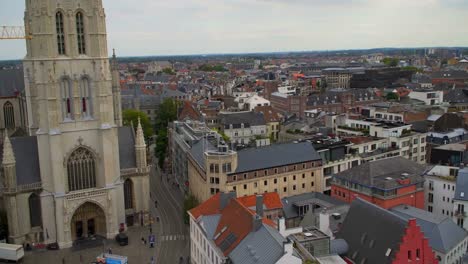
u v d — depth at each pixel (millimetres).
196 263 114562
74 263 124562
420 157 189125
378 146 177625
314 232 95938
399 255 86000
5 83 196625
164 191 182000
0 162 136125
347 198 134875
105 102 134875
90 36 131375
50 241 134250
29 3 126688
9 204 129000
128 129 152625
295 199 137125
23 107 190125
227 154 140875
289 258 79312
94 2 129750
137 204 147625
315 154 155750
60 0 126000
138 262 124250
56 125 129125
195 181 158000
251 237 90375
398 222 89750
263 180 146500
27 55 137125
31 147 134625
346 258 94000
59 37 128125
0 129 191250
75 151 134125
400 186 126250
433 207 133000
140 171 146000
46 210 132875
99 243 136375
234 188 142375
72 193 133375
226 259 89688
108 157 137000
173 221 151500
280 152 152750
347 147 167125
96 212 140500
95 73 132875
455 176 130250
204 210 115125
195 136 178000
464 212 121062
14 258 123312
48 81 126688
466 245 110312
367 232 94438
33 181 131875
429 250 89312
